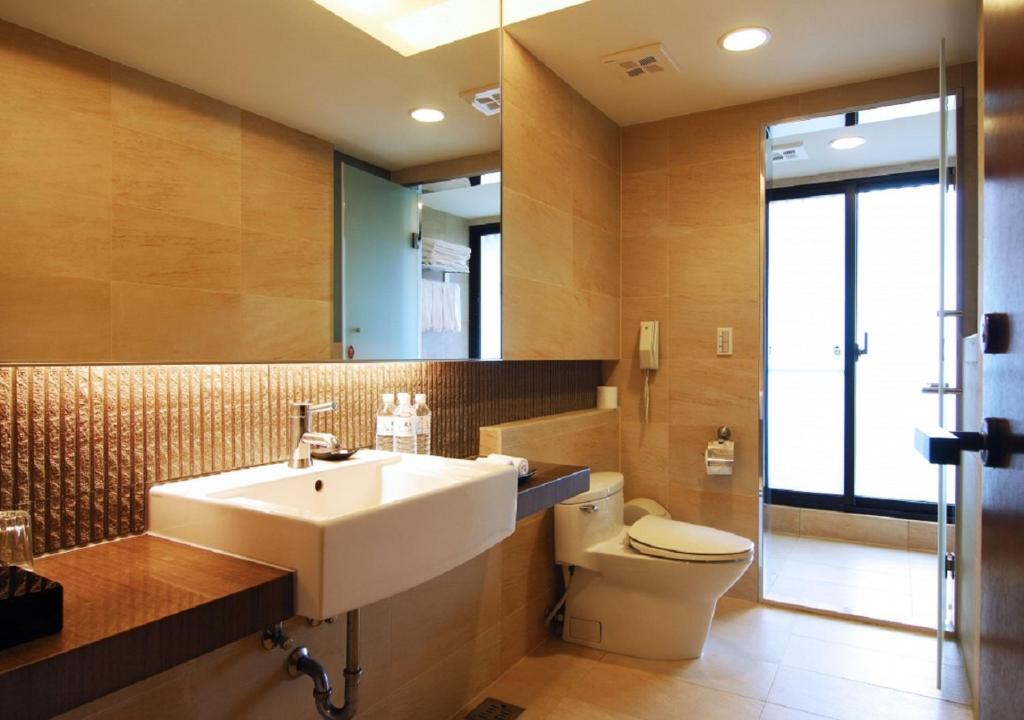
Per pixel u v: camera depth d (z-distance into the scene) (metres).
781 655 2.34
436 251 1.89
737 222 2.79
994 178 0.74
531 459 2.37
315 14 1.56
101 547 1.16
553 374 2.76
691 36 2.19
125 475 1.24
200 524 1.15
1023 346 0.60
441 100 1.92
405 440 1.79
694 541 2.26
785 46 2.26
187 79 1.27
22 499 1.09
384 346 1.73
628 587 2.35
